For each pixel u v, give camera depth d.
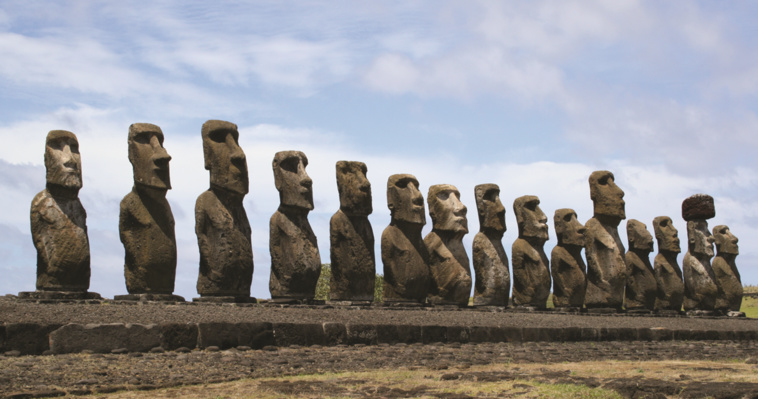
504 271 30.33
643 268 35.81
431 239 29.05
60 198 21.09
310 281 24.39
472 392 13.72
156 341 16.36
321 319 20.09
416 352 19.06
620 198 34.22
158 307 18.62
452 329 21.97
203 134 23.23
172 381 13.62
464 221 28.84
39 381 12.88
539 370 16.59
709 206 38.66
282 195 24.47
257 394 13.12
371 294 26.31
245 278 22.97
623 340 26.08
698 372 16.67
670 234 37.50
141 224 21.78
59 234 20.73
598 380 14.88
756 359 19.28
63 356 15.05
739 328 31.27
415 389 13.91
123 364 14.70
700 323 31.95
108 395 12.58
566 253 32.94
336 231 25.95
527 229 31.72
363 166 26.64
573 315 29.34
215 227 22.59
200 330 17.02
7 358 14.52
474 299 30.36
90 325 15.69
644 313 34.97
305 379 14.58
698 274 38.31
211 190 23.05
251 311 19.80
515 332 23.31
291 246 24.20
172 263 22.19
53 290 20.59
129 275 21.89
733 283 39.59
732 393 13.27
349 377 14.91
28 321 15.69
